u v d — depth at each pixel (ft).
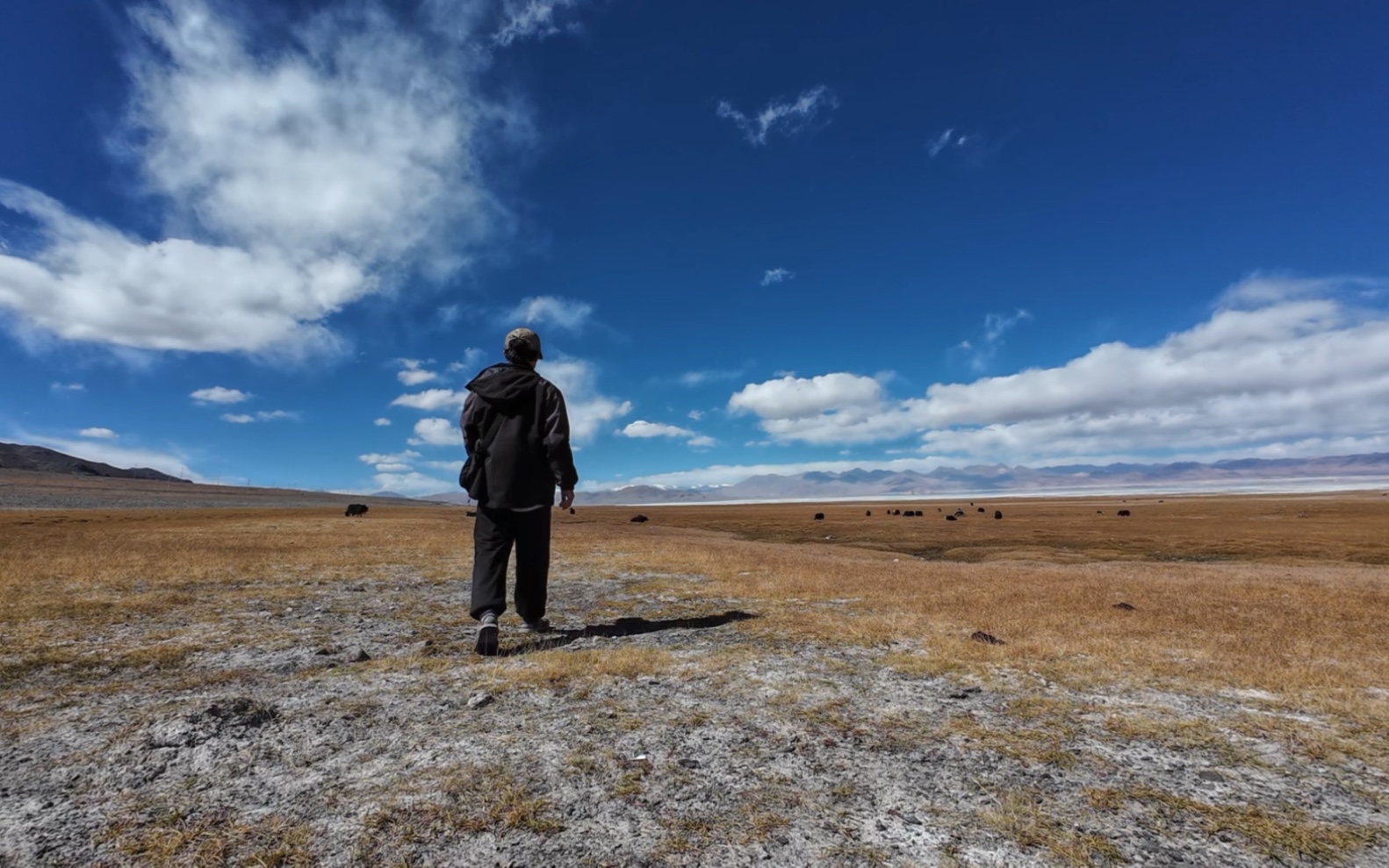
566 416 18.74
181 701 11.80
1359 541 127.65
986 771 9.29
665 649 16.69
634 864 6.74
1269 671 14.57
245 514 199.93
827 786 8.75
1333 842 7.38
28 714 11.19
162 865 6.57
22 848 6.85
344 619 21.17
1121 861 6.93
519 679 13.57
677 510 578.66
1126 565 53.01
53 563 33.19
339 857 6.78
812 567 38.68
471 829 7.41
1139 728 11.03
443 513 240.12
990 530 178.40
